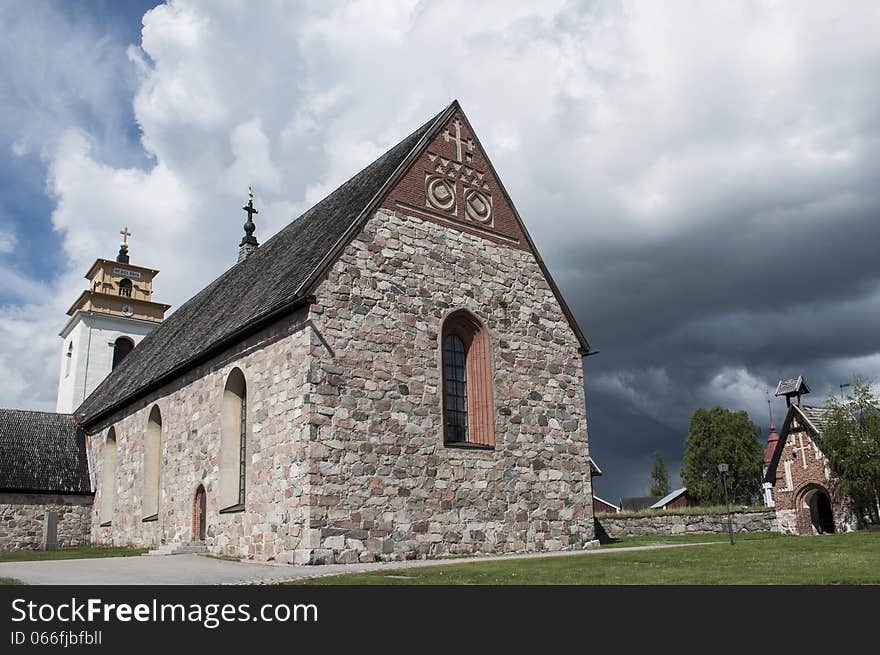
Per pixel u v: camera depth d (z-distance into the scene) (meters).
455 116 25.38
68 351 56.06
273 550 19.42
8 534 34.31
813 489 36.94
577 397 26.08
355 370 20.16
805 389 38.91
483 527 22.03
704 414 75.75
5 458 36.34
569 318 26.75
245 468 21.56
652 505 82.62
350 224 21.28
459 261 23.75
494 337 24.11
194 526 24.28
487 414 23.27
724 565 15.12
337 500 18.91
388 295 21.50
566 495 24.61
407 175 23.19
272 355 20.95
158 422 30.12
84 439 40.22
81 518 36.50
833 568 13.82
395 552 19.75
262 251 34.06
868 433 35.53
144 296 56.69
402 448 20.66
